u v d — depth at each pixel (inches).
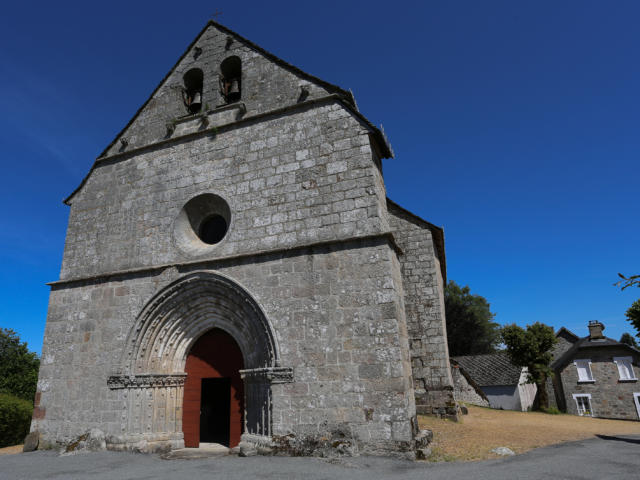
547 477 252.7
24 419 610.9
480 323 1688.0
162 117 549.0
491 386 1227.9
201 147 503.5
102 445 421.1
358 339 359.6
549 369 1064.2
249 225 442.0
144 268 471.2
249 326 414.6
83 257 521.7
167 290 450.0
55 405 463.8
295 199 429.4
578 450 360.5
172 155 518.0
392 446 325.4
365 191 402.3
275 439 355.9
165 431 434.3
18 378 1169.4
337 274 384.5
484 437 427.2
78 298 499.8
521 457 329.1
